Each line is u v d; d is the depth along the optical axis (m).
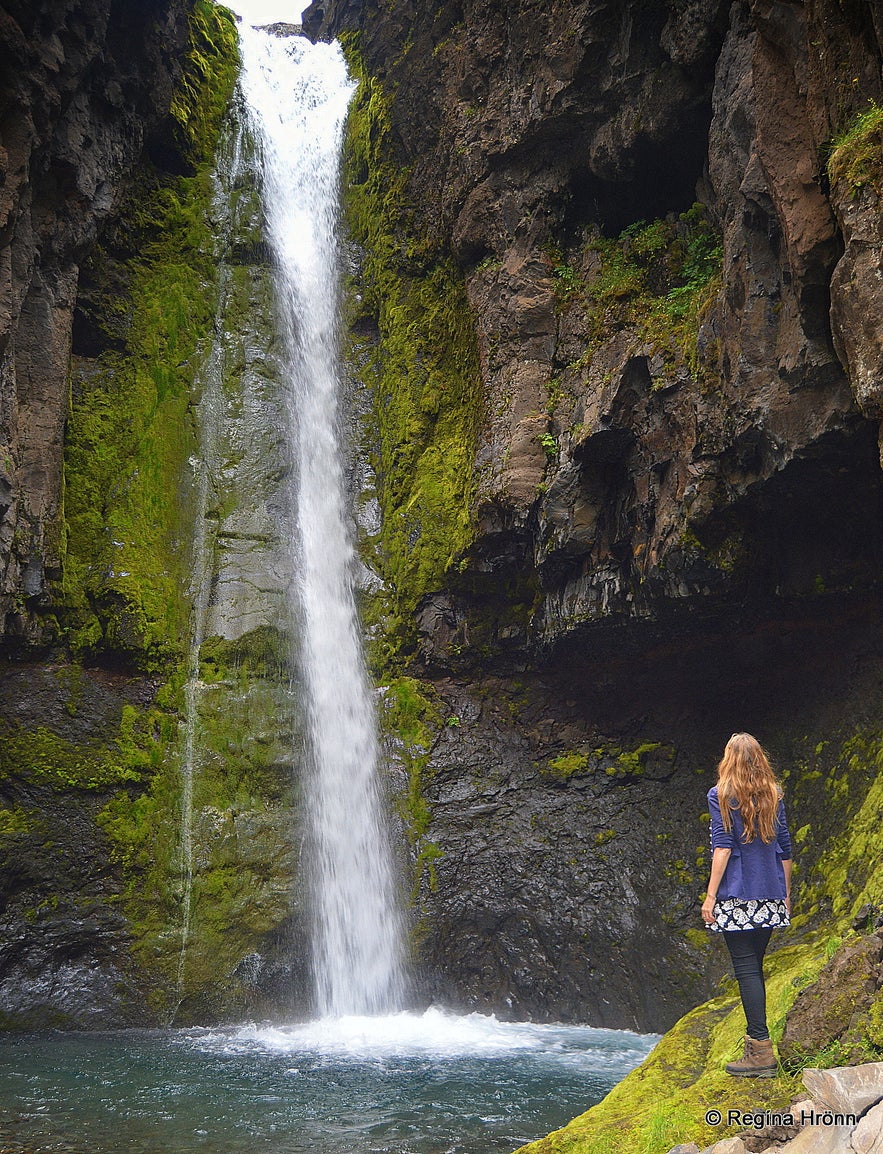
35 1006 11.93
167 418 15.84
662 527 11.03
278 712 14.50
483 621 14.70
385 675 15.21
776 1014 6.78
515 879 13.55
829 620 11.75
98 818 13.10
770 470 9.68
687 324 10.95
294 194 18.52
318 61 19.98
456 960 13.19
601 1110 6.38
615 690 14.17
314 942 13.43
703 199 11.70
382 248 17.45
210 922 12.93
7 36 11.98
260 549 15.49
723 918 5.64
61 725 13.33
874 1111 4.52
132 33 15.74
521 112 13.49
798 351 8.62
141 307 16.30
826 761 11.52
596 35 12.11
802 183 8.20
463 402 15.10
